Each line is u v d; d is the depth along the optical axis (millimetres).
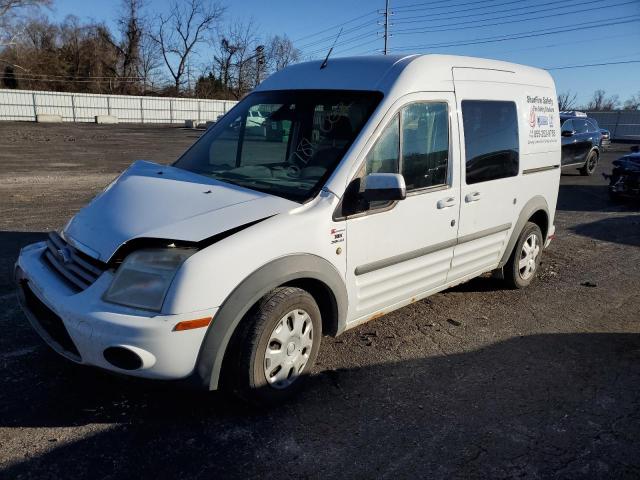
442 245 4344
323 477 2779
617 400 3688
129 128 38969
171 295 2766
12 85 55281
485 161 4691
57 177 12906
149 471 2740
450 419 3369
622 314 5340
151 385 2986
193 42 64312
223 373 3125
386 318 4910
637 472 2955
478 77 4656
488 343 4516
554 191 5926
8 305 4629
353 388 3666
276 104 4164
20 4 53125
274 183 3555
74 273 3109
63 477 2664
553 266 6930
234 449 2949
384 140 3699
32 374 3559
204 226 2977
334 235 3400
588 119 17297
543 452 3086
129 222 3084
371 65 4027
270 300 3111
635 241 8461
